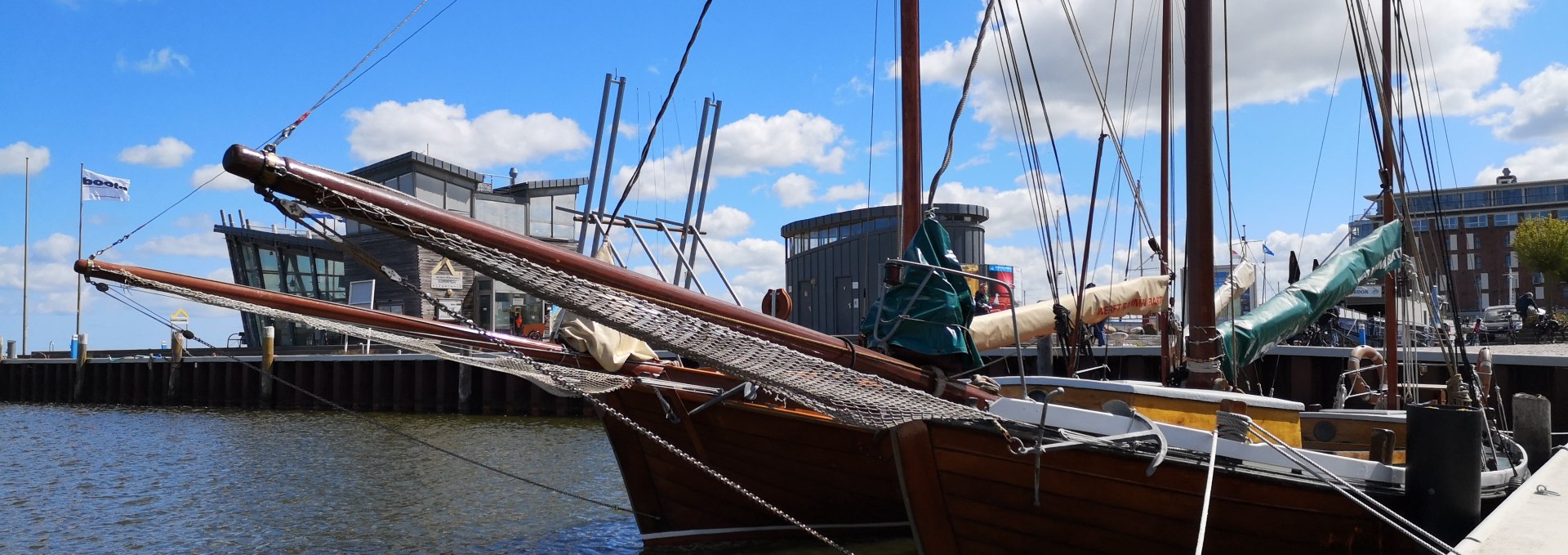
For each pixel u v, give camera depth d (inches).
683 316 212.1
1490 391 557.6
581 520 486.6
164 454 785.6
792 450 377.4
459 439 857.5
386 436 893.2
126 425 1093.1
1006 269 1203.9
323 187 176.7
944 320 309.4
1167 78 583.8
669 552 414.9
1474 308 3240.7
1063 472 276.2
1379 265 459.5
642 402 394.6
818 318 1304.1
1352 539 272.1
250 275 1577.3
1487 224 3245.6
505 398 1141.1
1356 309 1412.4
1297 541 272.8
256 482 621.9
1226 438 272.7
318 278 1477.6
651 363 388.5
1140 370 895.1
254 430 984.3
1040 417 275.3
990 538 289.7
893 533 401.1
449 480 611.5
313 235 1461.6
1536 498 274.2
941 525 292.7
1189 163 355.3
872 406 250.5
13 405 1528.1
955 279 317.1
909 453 288.0
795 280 1396.4
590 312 205.5
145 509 541.3
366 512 512.1
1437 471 266.5
